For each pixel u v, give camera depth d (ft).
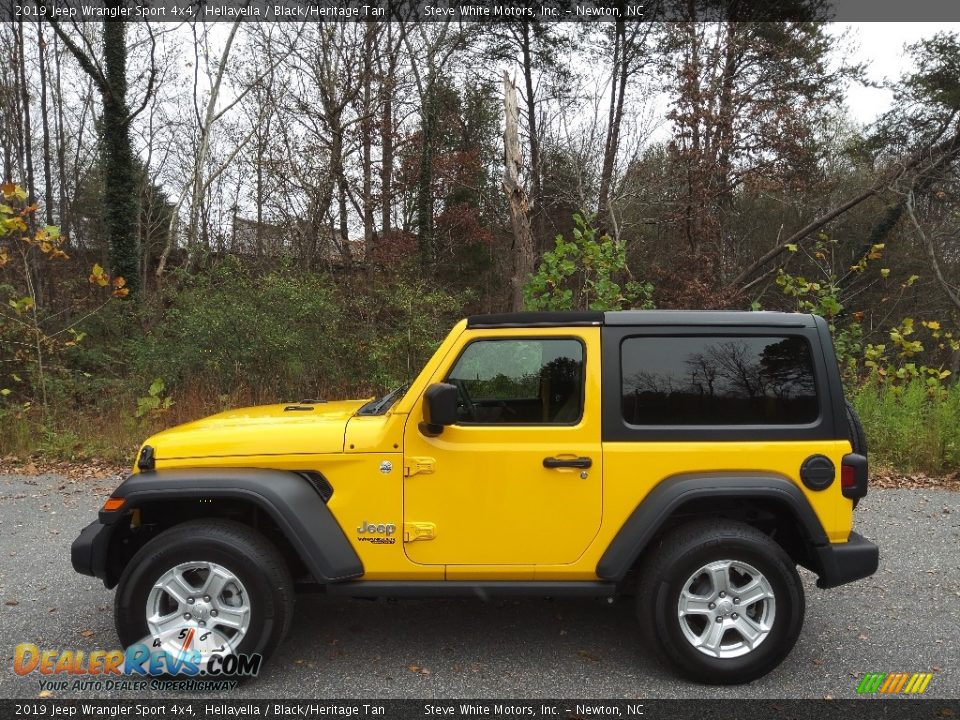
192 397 33.88
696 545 10.72
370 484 10.96
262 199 64.13
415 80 67.77
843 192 68.39
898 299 56.54
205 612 10.69
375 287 43.14
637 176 56.39
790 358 11.34
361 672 11.41
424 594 10.97
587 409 11.04
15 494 23.00
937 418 27.04
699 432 11.03
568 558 11.02
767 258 56.70
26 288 42.27
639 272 57.16
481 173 80.48
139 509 11.60
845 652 12.23
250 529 11.08
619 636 12.79
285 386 36.50
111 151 53.36
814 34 61.82
